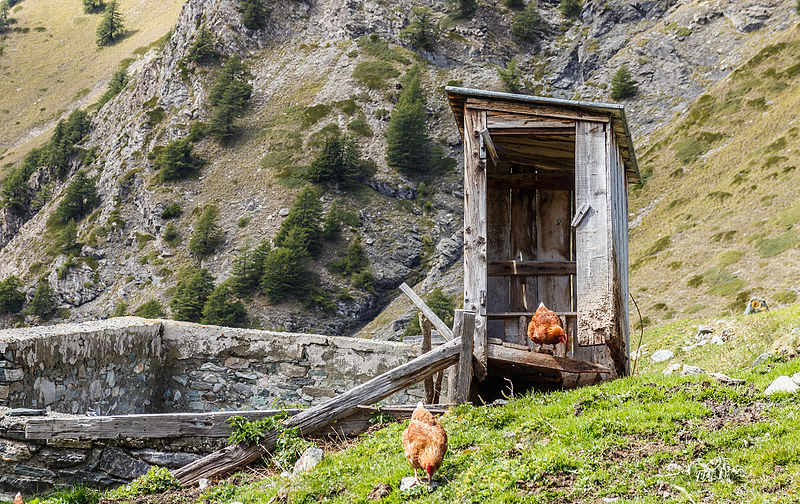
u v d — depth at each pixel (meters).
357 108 122.88
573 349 11.37
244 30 140.75
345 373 12.84
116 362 11.66
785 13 108.50
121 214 109.50
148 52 186.50
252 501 7.51
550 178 12.29
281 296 88.94
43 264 105.69
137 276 98.69
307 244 94.62
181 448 8.98
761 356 11.88
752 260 50.50
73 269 101.62
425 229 102.69
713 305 46.56
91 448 8.81
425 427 6.73
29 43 199.12
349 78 129.50
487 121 10.55
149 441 8.95
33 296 101.31
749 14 110.56
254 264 92.00
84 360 10.73
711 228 59.12
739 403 7.96
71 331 10.54
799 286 43.59
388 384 9.47
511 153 12.19
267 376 13.06
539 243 12.21
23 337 9.45
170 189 109.62
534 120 10.48
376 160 113.31
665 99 107.56
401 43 137.75
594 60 127.94
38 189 138.12
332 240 98.00
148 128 124.56
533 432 7.88
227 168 113.50
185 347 13.29
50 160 137.88
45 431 8.64
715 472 6.33
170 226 103.00
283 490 7.46
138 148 121.81
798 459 6.28
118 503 7.86
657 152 80.38
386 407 9.56
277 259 89.81
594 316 10.10
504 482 6.59
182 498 8.03
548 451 7.09
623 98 111.38
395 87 126.88
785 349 11.10
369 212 103.75
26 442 8.75
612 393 8.67
